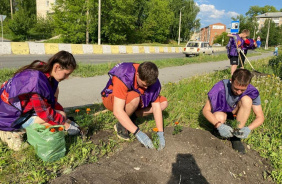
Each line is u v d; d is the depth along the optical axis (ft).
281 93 17.08
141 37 140.15
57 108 9.33
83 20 94.63
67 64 7.54
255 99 9.82
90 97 16.80
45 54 50.47
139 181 7.45
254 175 8.20
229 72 28.25
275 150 9.99
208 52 71.41
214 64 45.06
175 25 173.47
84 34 98.02
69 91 18.42
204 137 9.83
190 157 8.49
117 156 8.61
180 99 16.22
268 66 35.04
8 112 7.71
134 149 8.91
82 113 12.76
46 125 8.13
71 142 9.22
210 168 8.02
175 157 8.41
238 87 8.84
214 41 220.64
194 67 38.32
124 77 8.49
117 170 7.73
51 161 8.02
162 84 21.72
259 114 9.96
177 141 9.20
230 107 10.34
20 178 7.22
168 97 16.16
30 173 7.41
